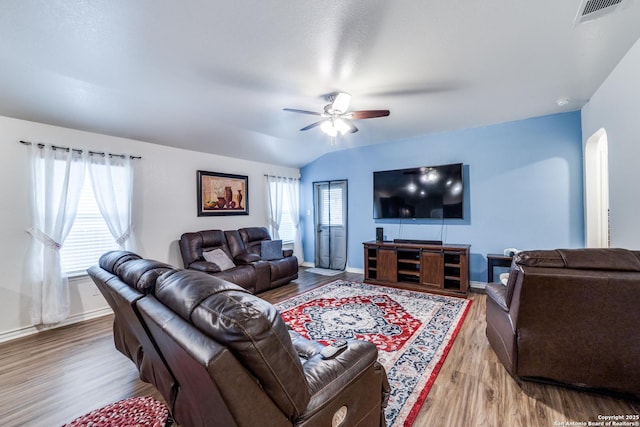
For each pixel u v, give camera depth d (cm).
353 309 347
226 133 433
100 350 260
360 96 307
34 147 302
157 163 414
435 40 204
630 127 227
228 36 196
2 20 176
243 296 96
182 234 431
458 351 243
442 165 458
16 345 271
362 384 125
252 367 85
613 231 263
